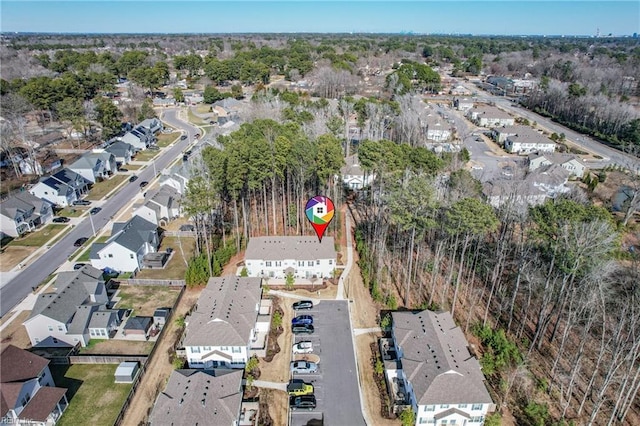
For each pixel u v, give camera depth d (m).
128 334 47.81
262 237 61.66
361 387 41.31
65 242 68.12
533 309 51.91
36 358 39.62
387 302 52.97
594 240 42.00
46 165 97.94
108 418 37.59
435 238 63.78
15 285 56.88
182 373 39.53
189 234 70.19
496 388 41.34
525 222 57.00
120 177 96.44
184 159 105.06
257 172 60.69
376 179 73.94
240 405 37.38
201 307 47.47
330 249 59.28
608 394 40.59
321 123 97.56
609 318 43.41
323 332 48.56
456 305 53.16
